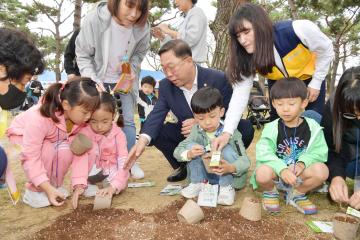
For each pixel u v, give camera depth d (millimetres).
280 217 2480
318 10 12695
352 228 2084
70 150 2746
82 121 2451
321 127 2619
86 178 2730
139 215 2418
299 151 2641
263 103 7418
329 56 2803
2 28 2014
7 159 2186
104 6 3348
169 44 2830
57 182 2832
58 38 17562
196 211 2283
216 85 3117
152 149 4848
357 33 18500
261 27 2650
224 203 2656
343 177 2586
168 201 2758
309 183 2537
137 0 3045
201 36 4074
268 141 2691
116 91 3205
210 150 2729
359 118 2428
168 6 15641
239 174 2691
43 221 2408
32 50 2004
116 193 2771
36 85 10805
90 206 2623
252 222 2328
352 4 11484
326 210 2639
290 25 2771
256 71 2877
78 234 2139
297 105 2520
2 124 2117
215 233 2131
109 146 2990
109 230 2180
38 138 2510
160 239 2045
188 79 2953
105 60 3359
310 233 2209
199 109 2664
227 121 2797
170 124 3283
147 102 6750
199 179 2797
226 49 5922
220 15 5953
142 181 3328
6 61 1922
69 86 2381
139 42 3568
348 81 2385
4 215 2508
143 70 26656
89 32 3285
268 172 2500
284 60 2844
